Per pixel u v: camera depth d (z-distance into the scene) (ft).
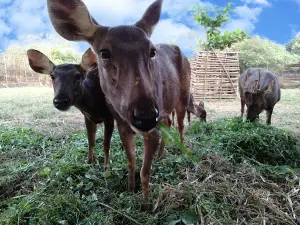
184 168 3.05
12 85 17.61
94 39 2.00
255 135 3.64
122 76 1.69
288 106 8.23
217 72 11.64
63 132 4.77
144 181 2.38
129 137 2.53
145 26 2.08
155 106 1.64
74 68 3.13
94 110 3.12
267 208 2.38
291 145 3.67
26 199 2.49
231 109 8.31
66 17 1.97
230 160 3.34
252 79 5.96
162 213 2.31
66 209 2.33
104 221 2.18
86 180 2.81
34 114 6.70
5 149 3.89
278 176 2.91
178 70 3.33
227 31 12.45
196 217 2.22
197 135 4.33
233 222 2.18
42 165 3.28
